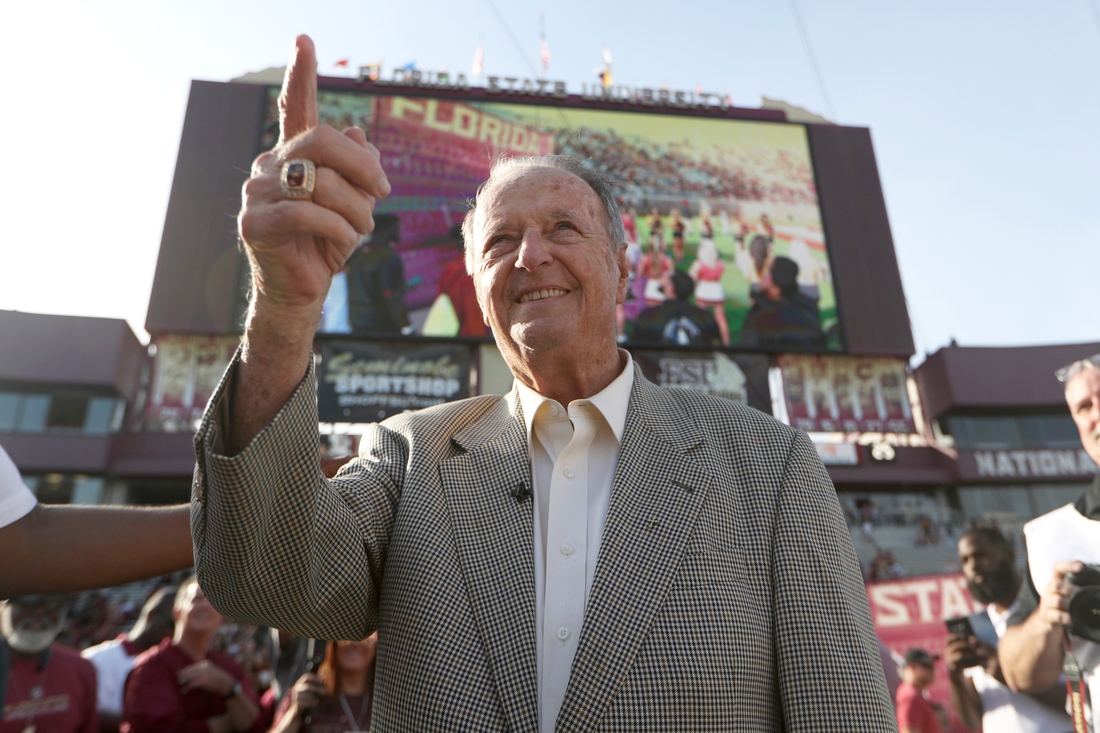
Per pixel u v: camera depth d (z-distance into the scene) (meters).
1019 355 27.11
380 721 1.16
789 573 1.18
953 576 5.74
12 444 22.25
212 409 0.95
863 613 1.24
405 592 1.18
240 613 1.08
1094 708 2.70
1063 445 26.11
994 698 3.26
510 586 1.18
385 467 1.38
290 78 0.95
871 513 25.31
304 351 0.97
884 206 25.28
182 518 1.34
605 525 1.20
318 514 1.10
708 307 23.22
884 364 23.94
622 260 1.62
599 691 1.02
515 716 1.04
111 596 20.02
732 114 26.72
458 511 1.29
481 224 1.51
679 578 1.13
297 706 3.30
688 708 1.02
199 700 3.44
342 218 0.86
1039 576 3.00
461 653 1.11
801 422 22.91
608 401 1.39
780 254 24.19
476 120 24.59
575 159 1.62
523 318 1.37
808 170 25.52
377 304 21.72
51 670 3.38
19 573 1.22
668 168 24.84
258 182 0.87
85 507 1.33
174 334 21.94
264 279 0.88
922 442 26.81
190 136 23.33
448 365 21.59
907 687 3.84
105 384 24.00
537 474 1.38
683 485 1.25
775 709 1.14
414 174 23.44
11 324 23.95
